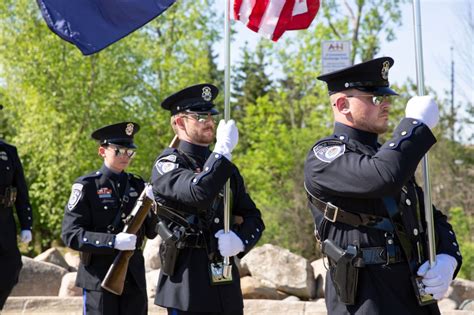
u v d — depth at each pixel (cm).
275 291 970
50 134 1948
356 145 415
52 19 526
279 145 1783
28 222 808
